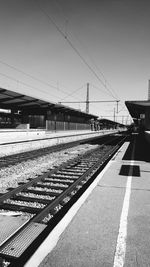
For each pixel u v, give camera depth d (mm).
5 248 3742
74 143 27016
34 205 5984
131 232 4082
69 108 37906
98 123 82062
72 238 3828
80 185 8047
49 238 3779
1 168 10680
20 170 10414
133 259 3283
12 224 4680
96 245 3627
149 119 29688
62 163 12391
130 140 30641
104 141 32156
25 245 3846
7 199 6309
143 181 7809
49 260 3217
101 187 7023
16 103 30219
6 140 19984
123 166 10633
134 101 24062
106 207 5289
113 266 3119
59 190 7477
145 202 5672
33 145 22266
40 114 36781
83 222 4457
